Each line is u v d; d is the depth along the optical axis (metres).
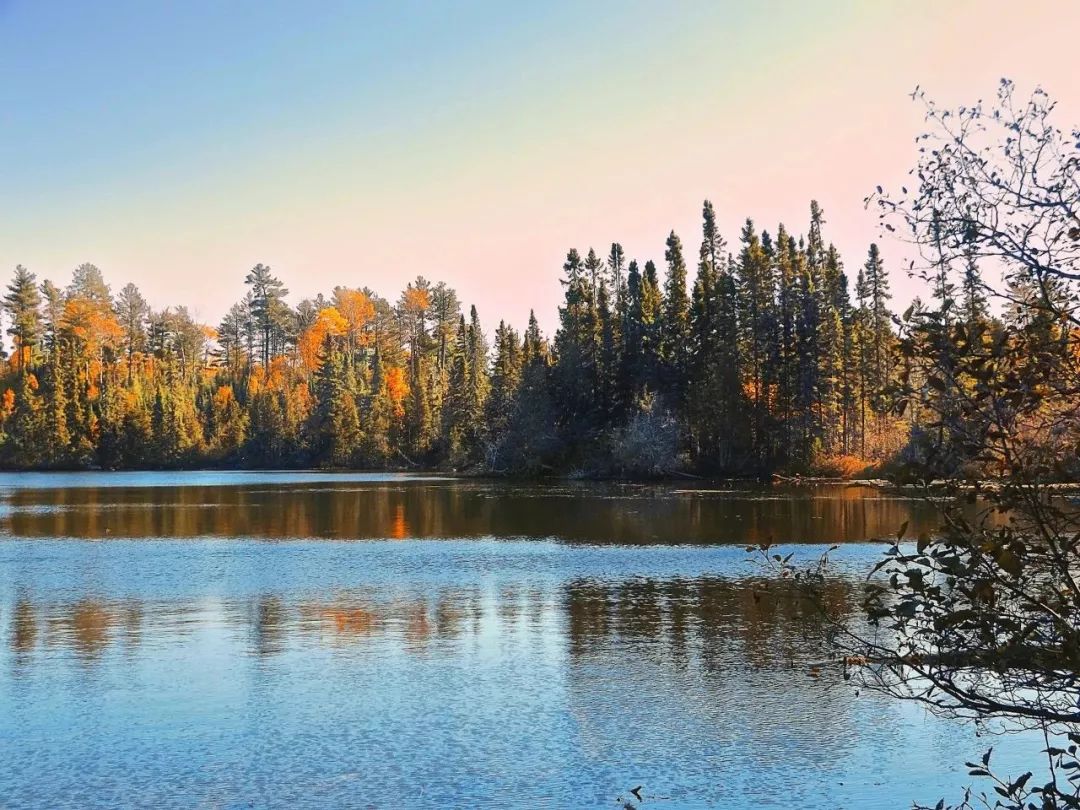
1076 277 4.91
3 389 115.38
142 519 44.69
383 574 26.17
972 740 12.11
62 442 109.69
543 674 15.41
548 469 83.38
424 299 145.25
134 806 10.34
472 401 101.94
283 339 158.00
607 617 19.89
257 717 13.26
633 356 83.69
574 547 32.31
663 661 16.17
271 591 23.28
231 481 84.19
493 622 19.47
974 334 5.00
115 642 17.73
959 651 5.23
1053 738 12.09
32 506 53.44
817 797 10.45
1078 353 4.89
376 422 112.50
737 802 10.38
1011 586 5.02
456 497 59.25
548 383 87.12
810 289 76.75
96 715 13.37
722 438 75.19
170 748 12.09
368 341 144.75
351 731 12.70
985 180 5.02
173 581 24.94
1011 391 4.93
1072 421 4.94
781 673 15.31
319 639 17.97
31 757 11.77
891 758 11.54
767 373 76.06
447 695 14.29
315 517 45.50
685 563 27.97
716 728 12.73
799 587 6.66
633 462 76.12
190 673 15.53
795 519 40.81
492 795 10.59
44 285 135.50
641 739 12.31
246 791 10.71
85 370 120.44
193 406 122.25
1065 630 4.82
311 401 123.38
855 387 78.31
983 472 5.03
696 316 80.69
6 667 15.89
